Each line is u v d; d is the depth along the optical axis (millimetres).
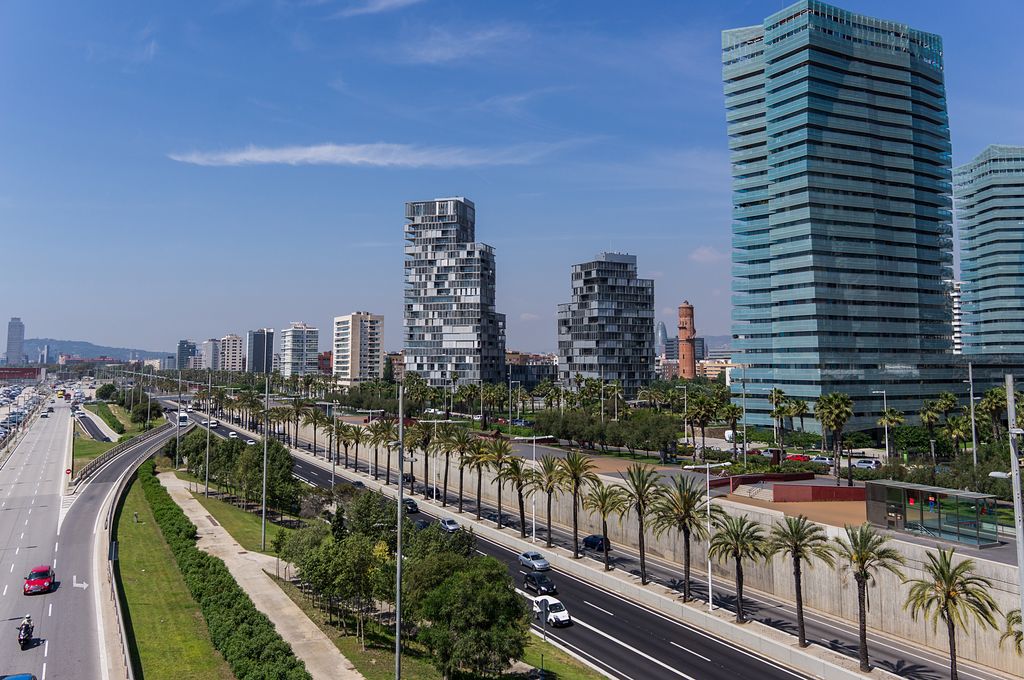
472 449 109750
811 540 57906
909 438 146625
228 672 46719
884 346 198625
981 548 59344
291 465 108000
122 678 45594
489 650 45156
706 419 128875
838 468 110438
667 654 56656
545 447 150625
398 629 40219
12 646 51000
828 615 66000
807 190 194500
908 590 59438
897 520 66062
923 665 53906
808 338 191250
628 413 164500
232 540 84750
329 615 59531
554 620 62750
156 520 91688
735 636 60219
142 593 63438
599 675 51906
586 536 96938
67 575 68625
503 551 90500
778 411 144875
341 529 76375
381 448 163500
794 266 196500
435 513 111625
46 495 108812
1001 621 52531
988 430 131875
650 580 75500
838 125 199750
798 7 199125
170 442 149000
